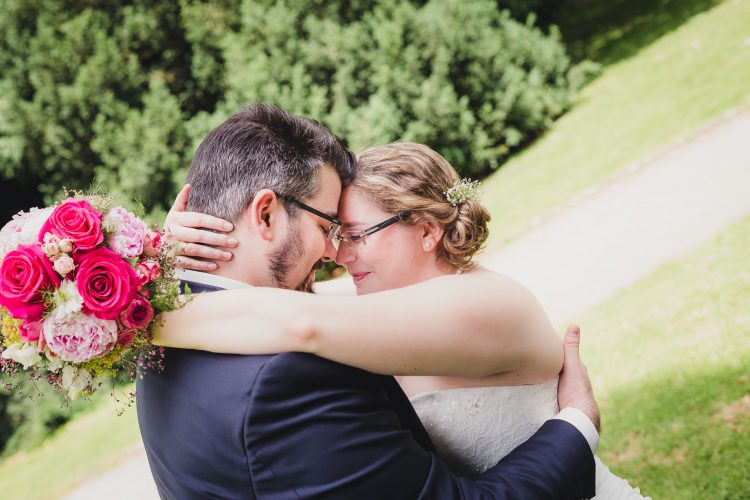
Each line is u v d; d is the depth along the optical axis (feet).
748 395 11.20
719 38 34.37
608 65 39.75
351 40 30.83
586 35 47.50
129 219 4.66
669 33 39.96
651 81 33.27
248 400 4.33
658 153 24.39
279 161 5.13
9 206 33.88
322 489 4.26
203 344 4.65
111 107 29.84
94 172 30.96
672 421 11.37
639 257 18.04
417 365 4.91
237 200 5.02
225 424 4.39
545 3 49.24
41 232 4.44
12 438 26.99
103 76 30.30
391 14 32.83
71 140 30.01
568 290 18.03
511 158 33.06
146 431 5.22
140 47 33.60
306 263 5.34
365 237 6.15
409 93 31.35
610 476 6.36
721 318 13.56
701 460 10.28
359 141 28.78
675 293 15.31
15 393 27.58
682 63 33.47
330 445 4.31
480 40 32.83
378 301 4.91
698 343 13.12
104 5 33.14
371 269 6.26
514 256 21.88
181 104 33.81
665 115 27.78
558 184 26.43
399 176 6.11
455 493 4.50
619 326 15.03
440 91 31.35
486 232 6.34
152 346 4.84
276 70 30.83
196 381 4.64
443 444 6.05
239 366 4.49
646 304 15.43
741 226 16.81
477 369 5.31
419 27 31.76
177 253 4.86
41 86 29.71
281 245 5.14
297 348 4.45
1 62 30.73
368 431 4.43
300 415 4.34
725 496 9.47
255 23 31.37
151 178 29.25
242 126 5.23
